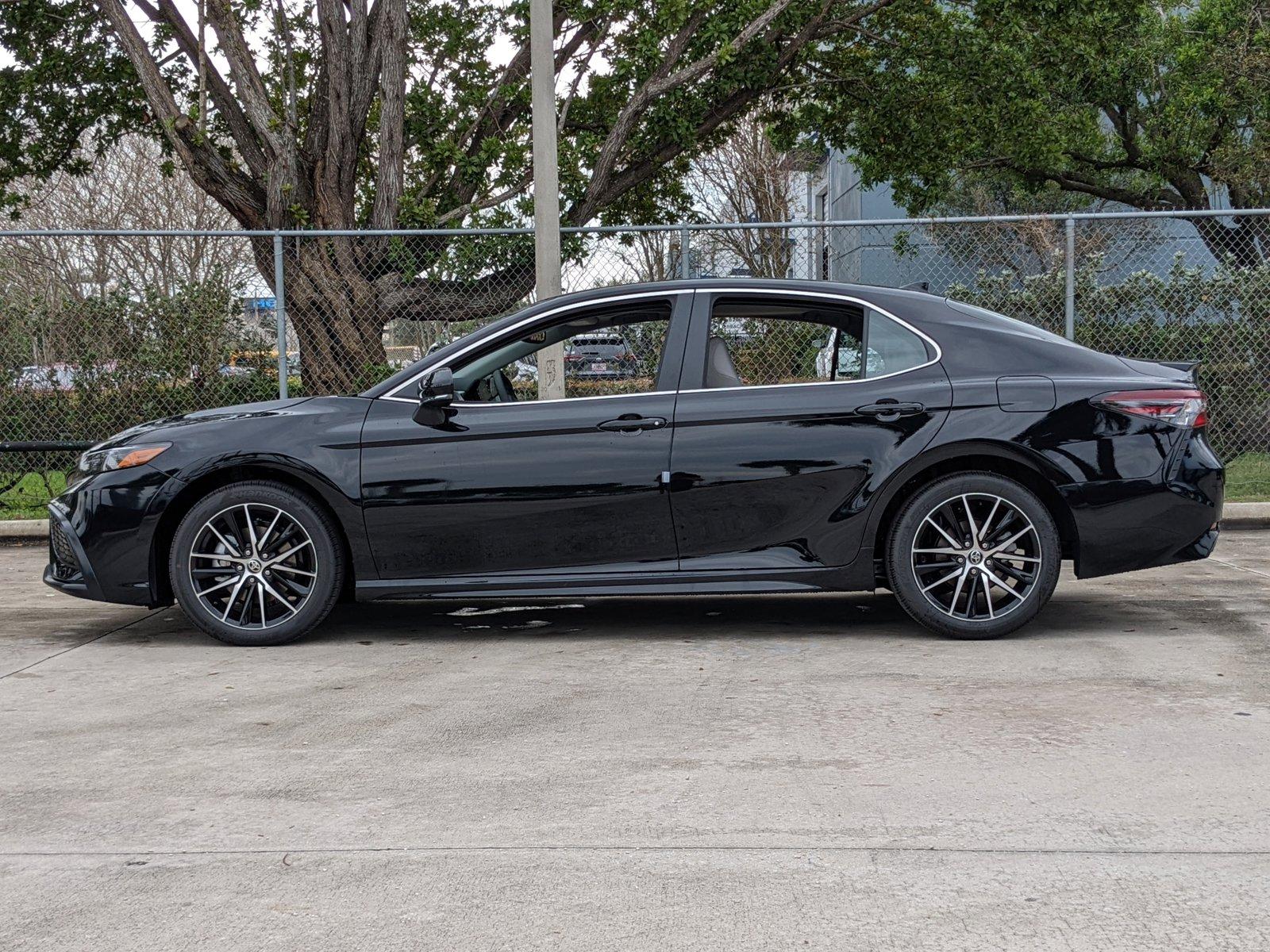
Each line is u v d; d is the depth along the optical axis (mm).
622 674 5473
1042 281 10969
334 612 7262
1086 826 3492
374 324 11867
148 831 3582
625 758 4199
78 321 10938
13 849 3467
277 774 4102
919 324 6117
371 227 13938
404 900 3078
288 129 13336
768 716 4707
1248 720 4508
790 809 3670
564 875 3211
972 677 5266
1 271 11375
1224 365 10789
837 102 18719
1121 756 4113
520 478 6023
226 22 13227
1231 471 11188
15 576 8984
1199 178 23656
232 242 24828
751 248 21594
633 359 6191
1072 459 5867
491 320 11695
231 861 3350
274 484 6152
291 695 5199
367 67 13508
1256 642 5898
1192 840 3373
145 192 32000
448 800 3805
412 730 4605
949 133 17984
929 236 11297
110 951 2826
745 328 6172
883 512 5984
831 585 6035
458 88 16641
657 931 2875
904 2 16656
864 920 2914
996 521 6039
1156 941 2787
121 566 6191
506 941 2836
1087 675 5262
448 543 6086
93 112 17156
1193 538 5906
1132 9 18000
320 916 2992
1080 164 24703
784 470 5961
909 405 5938
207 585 6238
